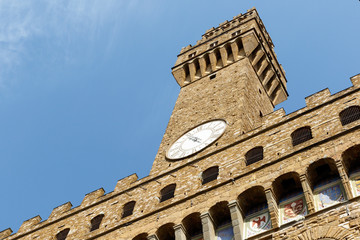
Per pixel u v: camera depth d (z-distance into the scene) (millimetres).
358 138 32344
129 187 42250
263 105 54750
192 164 39969
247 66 57062
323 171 32594
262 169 34406
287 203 31922
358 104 36312
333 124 35438
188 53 65875
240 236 30500
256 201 33281
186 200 35594
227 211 33531
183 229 33562
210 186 35719
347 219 27406
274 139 37469
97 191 45344
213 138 42719
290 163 33469
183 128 47656
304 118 37969
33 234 43906
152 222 35469
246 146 38500
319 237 27266
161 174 41062
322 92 39750
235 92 50656
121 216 39281
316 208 30047
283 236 28594
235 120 44094
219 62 61188
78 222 41656
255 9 75750
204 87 55719
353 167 32031
